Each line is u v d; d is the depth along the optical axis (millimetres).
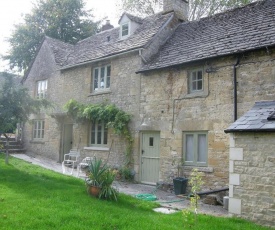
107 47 16250
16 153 19578
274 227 6945
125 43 15164
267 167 7250
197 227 6480
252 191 7445
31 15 27578
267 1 12422
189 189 11188
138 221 6621
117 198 8648
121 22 16297
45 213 6734
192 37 13273
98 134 15641
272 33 10164
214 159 10695
